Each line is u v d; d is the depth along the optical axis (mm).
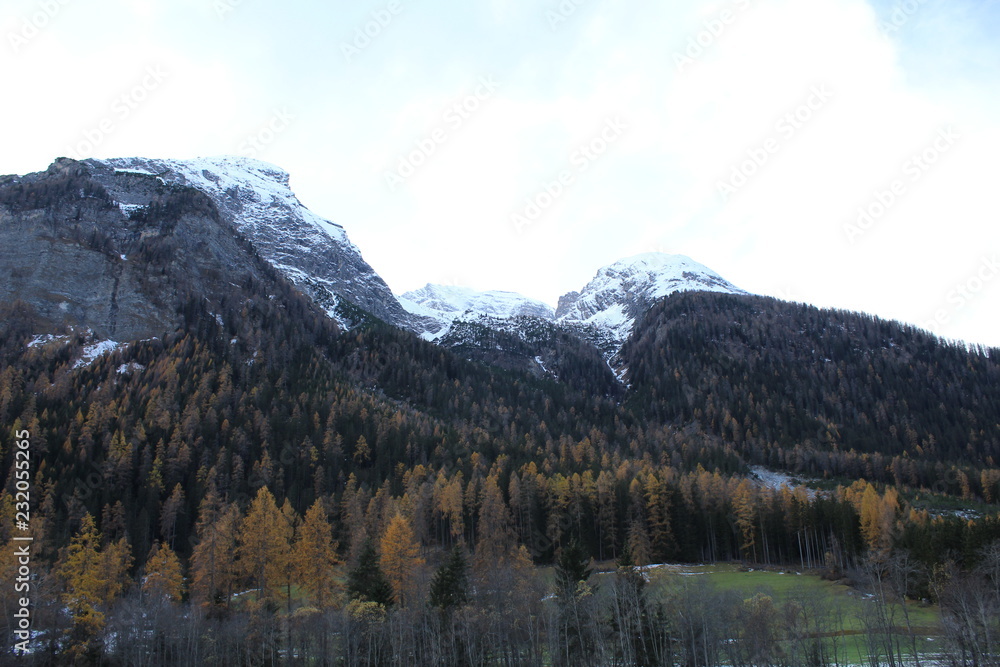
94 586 82375
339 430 170625
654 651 70750
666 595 83688
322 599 93250
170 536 119812
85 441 137250
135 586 90562
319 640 77625
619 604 74500
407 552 92875
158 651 76562
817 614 77312
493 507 120062
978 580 77312
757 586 105188
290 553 98062
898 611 88750
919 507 163750
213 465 140250
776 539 132125
